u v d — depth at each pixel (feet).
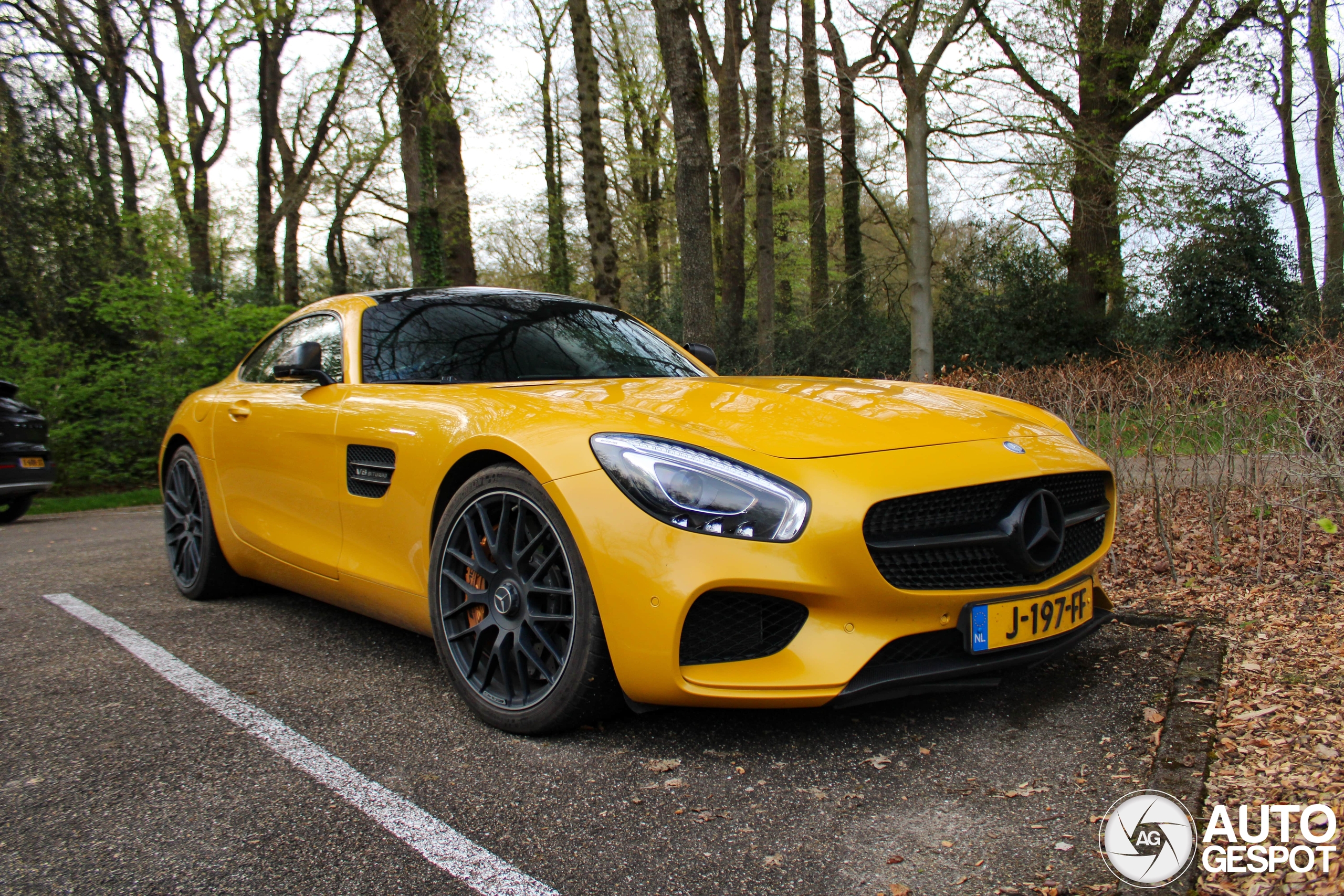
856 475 6.44
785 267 76.02
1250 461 13.47
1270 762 6.06
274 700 8.04
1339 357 12.25
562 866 5.17
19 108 46.52
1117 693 7.74
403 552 8.43
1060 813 5.64
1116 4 42.73
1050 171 35.24
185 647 9.80
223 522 11.58
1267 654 8.37
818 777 6.27
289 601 12.21
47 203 44.65
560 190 82.69
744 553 6.15
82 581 13.87
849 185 57.93
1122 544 13.87
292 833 5.58
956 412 8.05
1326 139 48.44
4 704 8.01
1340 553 12.41
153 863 5.24
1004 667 6.82
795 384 8.92
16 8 52.31
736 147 53.98
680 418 7.13
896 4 31.12
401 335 10.27
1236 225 44.21
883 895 4.80
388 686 8.40
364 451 8.97
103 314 34.14
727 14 52.80
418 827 5.65
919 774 6.28
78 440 32.55
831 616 6.34
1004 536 6.81
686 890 4.89
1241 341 44.70
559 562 6.90
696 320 34.37
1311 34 45.32
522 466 7.09
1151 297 46.91
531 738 7.05
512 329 10.68
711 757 6.63
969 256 50.85
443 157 53.67
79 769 6.57
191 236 59.57
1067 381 14.98
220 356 34.94
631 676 6.38
